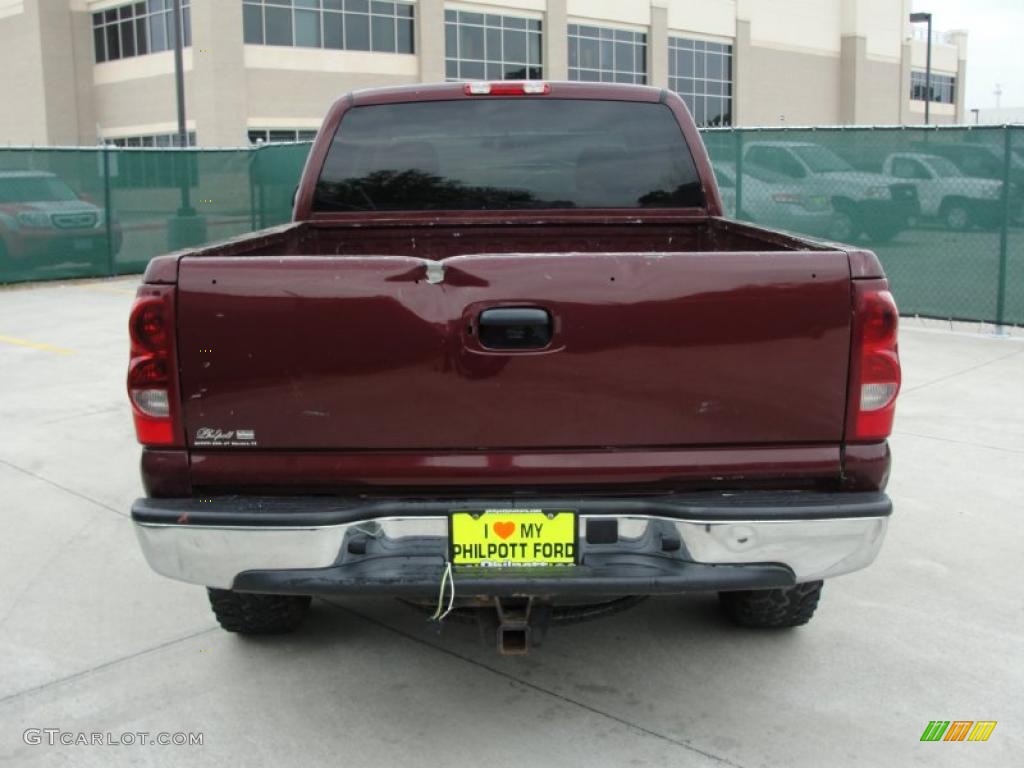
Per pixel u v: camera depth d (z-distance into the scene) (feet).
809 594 12.32
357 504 9.64
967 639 12.85
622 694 11.53
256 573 9.55
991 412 23.84
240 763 10.27
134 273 57.00
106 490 18.97
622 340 9.49
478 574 9.49
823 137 37.88
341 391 9.55
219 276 9.43
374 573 9.52
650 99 14.49
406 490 9.77
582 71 140.05
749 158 39.81
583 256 9.44
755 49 163.63
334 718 11.10
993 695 11.49
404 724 10.95
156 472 9.72
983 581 14.60
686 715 11.07
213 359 9.52
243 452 9.70
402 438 9.62
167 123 115.55
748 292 9.48
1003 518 17.03
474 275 9.41
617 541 9.63
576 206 14.66
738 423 9.67
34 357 31.81
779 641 12.80
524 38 132.16
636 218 14.64
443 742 10.59
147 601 14.19
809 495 9.75
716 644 12.73
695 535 9.50
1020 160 33.32
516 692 11.60
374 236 14.70
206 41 105.81
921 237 35.78
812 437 9.73
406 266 9.42
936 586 14.43
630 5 143.13
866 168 36.91
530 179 14.62
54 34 123.34
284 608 12.44
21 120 128.47
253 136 109.70
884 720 10.96
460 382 9.52
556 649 12.63
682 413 9.62
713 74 158.40
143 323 9.49
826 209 37.99
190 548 9.53
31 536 16.66
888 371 9.64
